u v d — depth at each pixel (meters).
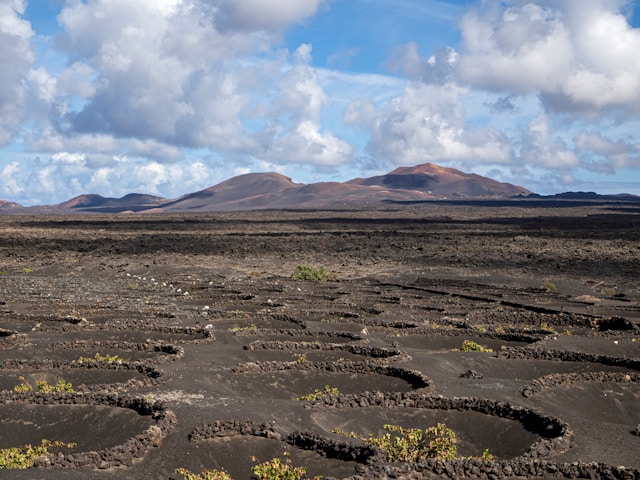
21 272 62.12
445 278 58.31
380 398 19.31
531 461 14.67
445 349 29.08
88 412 18.17
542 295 47.88
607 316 36.88
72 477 13.72
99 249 83.44
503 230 117.38
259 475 14.66
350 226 131.50
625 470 14.25
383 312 38.06
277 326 33.25
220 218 164.00
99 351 26.62
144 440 15.66
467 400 19.22
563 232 108.00
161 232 113.75
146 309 37.09
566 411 19.91
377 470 13.91
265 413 17.94
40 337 29.08
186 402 18.80
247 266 69.12
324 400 19.00
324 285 53.38
